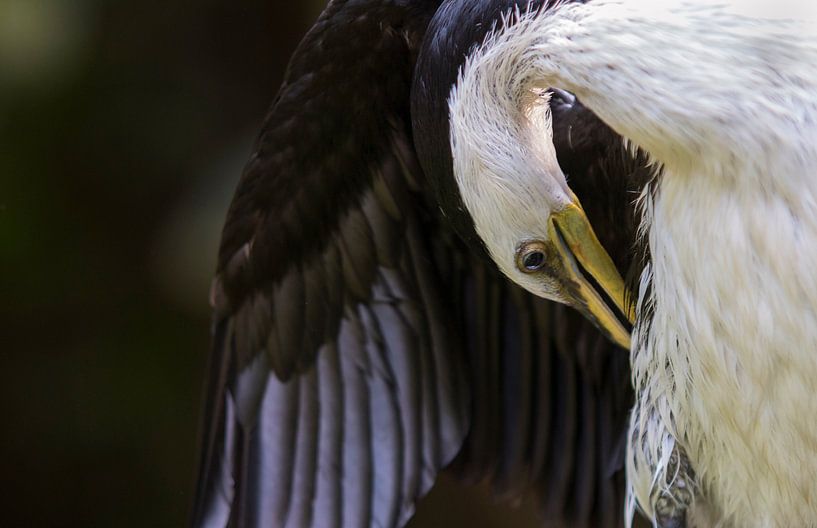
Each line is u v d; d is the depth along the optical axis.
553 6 5.87
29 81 12.31
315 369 7.63
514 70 5.99
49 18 12.05
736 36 5.46
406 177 7.50
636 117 5.65
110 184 12.87
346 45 7.05
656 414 6.79
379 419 7.66
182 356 13.38
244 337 7.56
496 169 6.17
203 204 12.17
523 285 6.53
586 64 5.70
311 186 7.35
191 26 12.54
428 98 6.23
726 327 5.93
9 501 13.50
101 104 12.70
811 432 6.02
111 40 12.45
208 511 7.52
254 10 12.57
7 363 13.38
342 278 7.59
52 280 13.18
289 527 7.53
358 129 7.27
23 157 12.73
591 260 6.46
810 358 5.78
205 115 12.73
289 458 7.58
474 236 6.45
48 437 13.47
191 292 12.01
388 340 7.69
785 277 5.67
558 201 6.34
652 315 6.62
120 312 13.34
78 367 13.45
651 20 5.55
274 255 7.45
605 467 7.95
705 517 6.93
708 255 5.84
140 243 13.07
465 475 8.00
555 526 8.02
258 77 12.74
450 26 6.16
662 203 6.03
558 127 6.90
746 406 6.11
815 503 6.34
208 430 7.58
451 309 7.80
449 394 7.77
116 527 13.45
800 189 5.54
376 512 7.60
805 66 5.44
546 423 7.97
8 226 12.88
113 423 13.48
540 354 7.91
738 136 5.53
